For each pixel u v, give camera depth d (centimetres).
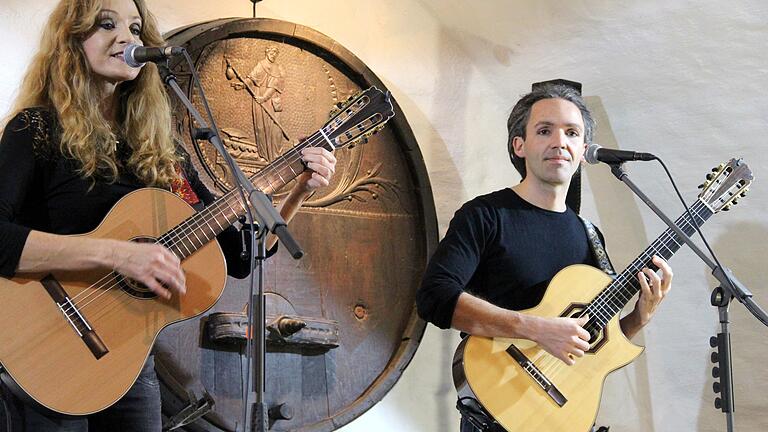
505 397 276
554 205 304
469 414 280
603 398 369
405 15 381
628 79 378
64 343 218
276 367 307
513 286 290
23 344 215
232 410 294
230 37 319
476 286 296
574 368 284
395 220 348
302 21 357
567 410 279
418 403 359
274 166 242
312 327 312
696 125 369
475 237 290
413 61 381
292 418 306
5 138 226
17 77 294
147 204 234
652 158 284
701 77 367
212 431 288
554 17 376
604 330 291
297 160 243
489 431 277
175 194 240
